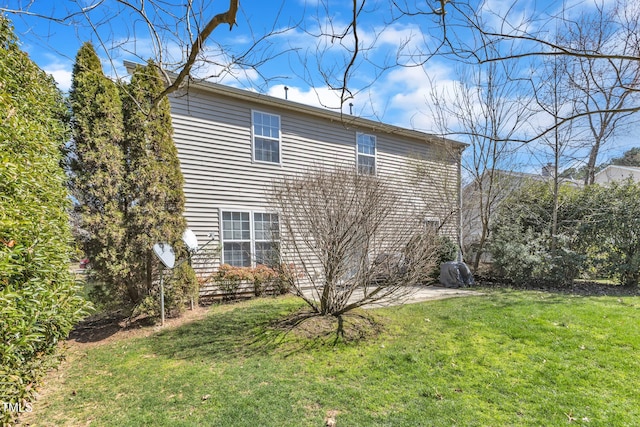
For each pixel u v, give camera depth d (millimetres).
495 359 3637
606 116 8430
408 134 10812
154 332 5121
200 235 7344
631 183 8000
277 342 4344
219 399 2984
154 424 2650
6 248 2064
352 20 2289
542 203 9492
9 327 2021
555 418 2559
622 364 3377
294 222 5547
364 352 3961
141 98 5723
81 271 5258
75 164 5203
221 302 7070
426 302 6355
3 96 2518
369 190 5168
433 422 2557
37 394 3207
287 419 2650
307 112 8922
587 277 8352
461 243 10219
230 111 7832
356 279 4977
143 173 5609
